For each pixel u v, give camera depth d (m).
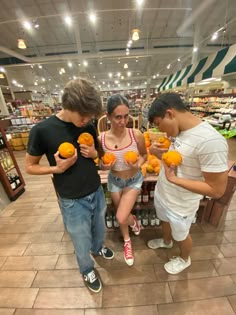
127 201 1.43
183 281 1.41
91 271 1.38
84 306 1.30
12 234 2.02
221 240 1.77
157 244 1.70
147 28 8.17
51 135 0.95
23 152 5.60
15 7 5.77
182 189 1.09
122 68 15.29
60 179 1.04
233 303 1.26
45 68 12.88
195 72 5.85
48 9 6.04
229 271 1.47
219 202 1.85
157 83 20.62
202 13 5.75
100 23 7.46
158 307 1.26
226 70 4.04
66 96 0.80
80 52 8.10
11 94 9.68
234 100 6.23
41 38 8.56
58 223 2.16
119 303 1.30
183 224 1.19
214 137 0.87
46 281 1.49
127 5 6.04
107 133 1.39
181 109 0.95
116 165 1.38
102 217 1.32
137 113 5.50
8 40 8.38
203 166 0.90
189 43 9.99
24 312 1.29
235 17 6.15
